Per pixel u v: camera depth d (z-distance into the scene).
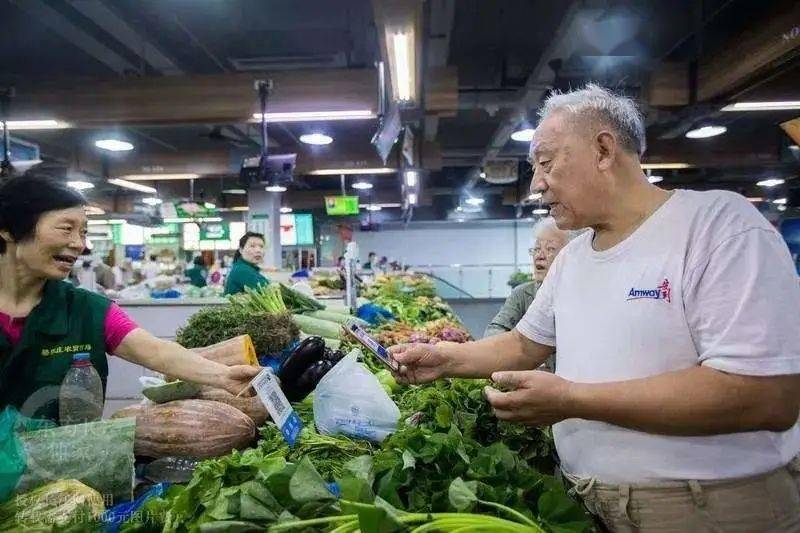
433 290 8.77
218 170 10.05
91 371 1.69
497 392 1.30
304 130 9.32
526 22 6.57
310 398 2.17
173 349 1.94
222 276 11.62
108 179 10.22
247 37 6.55
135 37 5.96
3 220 1.70
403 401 2.16
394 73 4.93
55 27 5.71
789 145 9.88
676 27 6.44
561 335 1.53
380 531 0.98
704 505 1.27
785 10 4.71
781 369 1.13
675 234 1.31
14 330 1.79
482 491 1.18
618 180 1.41
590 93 1.44
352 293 4.83
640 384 1.21
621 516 1.34
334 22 6.27
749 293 1.17
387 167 10.18
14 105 6.15
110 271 9.61
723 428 1.17
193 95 6.12
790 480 1.34
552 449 1.86
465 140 12.43
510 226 23.84
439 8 5.33
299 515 1.12
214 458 1.67
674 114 6.63
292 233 16.33
